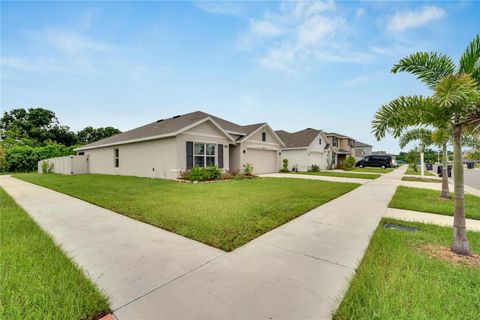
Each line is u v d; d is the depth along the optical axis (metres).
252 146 18.52
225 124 18.31
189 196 7.50
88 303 2.07
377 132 3.93
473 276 2.62
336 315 1.96
